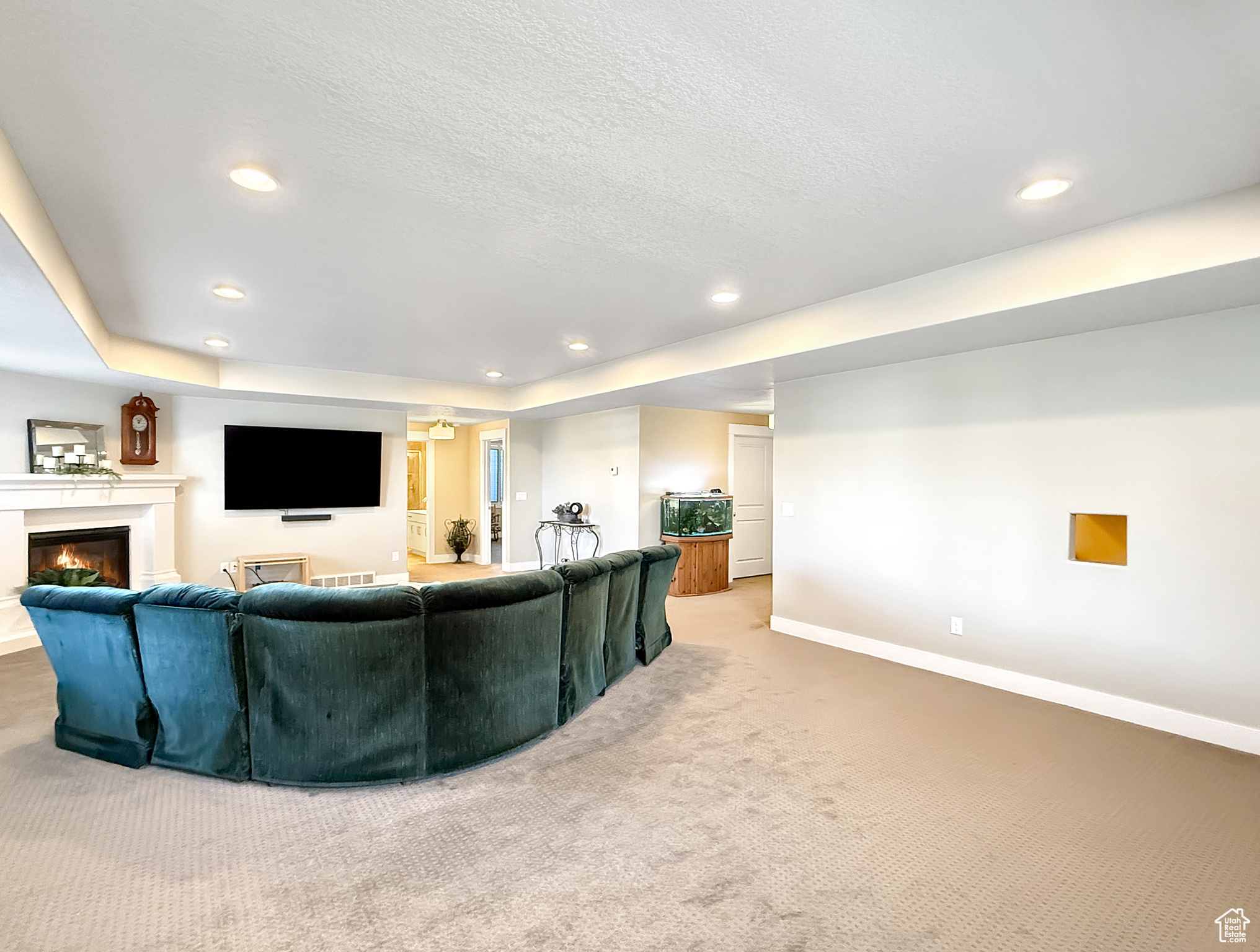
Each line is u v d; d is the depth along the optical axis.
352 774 2.69
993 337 3.68
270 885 2.05
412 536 10.91
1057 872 2.14
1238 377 3.06
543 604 3.13
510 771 2.87
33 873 2.12
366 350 5.30
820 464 5.12
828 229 2.78
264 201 2.50
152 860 2.19
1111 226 2.71
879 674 4.27
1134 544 3.40
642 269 3.30
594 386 6.04
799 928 1.87
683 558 7.08
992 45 1.60
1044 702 3.74
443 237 2.87
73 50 1.60
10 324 3.43
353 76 1.72
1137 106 1.86
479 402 7.26
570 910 1.94
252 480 6.54
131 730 2.90
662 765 2.93
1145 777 2.80
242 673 2.73
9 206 2.09
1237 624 3.08
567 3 1.45
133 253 3.05
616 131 2.01
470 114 1.91
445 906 1.96
